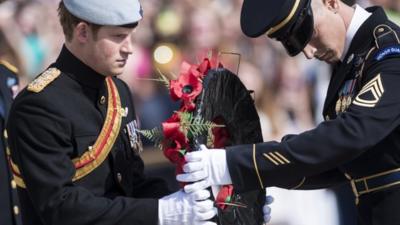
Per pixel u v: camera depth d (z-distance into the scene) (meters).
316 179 16.80
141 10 15.30
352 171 15.89
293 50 15.60
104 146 15.38
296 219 26.81
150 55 28.84
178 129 14.88
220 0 31.09
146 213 14.93
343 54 15.89
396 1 30.44
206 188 15.14
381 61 15.28
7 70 19.55
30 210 15.30
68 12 15.12
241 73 28.61
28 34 27.39
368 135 15.01
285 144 15.13
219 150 15.08
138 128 16.50
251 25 15.60
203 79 15.13
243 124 15.97
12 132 15.07
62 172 14.80
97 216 14.79
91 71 15.28
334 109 16.09
